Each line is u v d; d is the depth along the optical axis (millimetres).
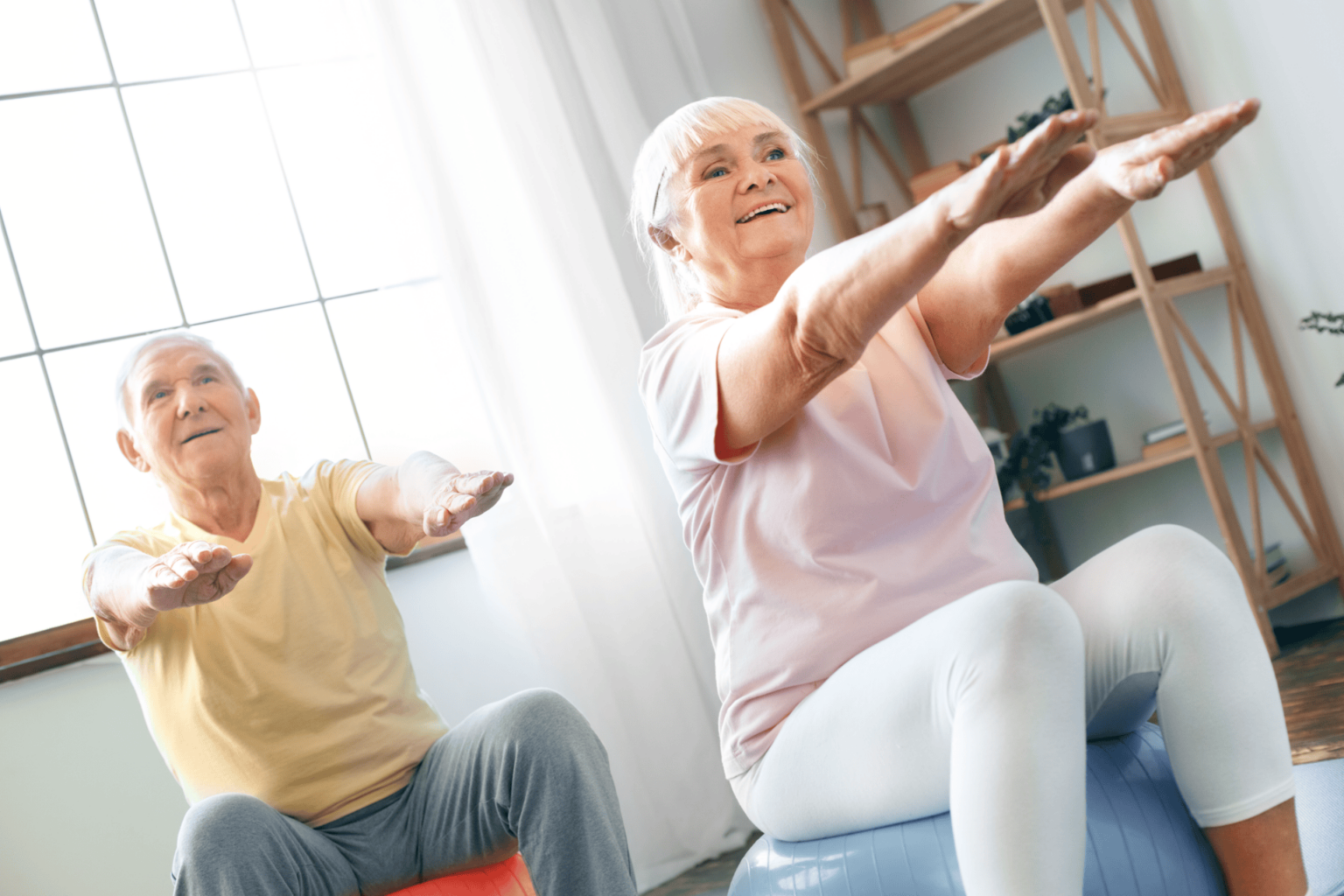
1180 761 867
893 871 861
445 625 2471
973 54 3158
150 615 1296
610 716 2453
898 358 1005
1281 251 2664
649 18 3002
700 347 916
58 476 2328
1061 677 761
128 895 2068
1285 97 2602
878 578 942
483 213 2568
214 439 1479
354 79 2529
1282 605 2777
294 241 2633
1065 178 687
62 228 2412
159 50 2559
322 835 1331
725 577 1005
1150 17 2771
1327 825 1010
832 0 3434
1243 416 2646
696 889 2258
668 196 1103
